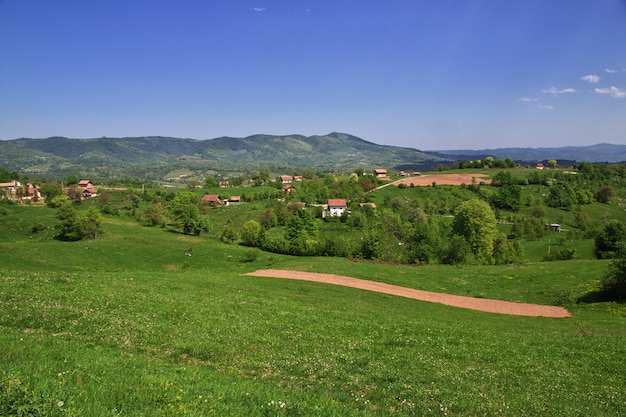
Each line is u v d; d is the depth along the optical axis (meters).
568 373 20.77
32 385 10.50
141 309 26.28
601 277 62.44
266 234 112.62
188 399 11.85
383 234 102.81
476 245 100.12
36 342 16.31
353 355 21.33
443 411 14.75
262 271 71.94
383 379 17.84
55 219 129.50
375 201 181.00
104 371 13.46
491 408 15.26
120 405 10.63
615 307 48.78
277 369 18.05
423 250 93.38
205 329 23.56
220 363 18.09
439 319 39.69
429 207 163.75
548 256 102.94
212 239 119.94
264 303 35.09
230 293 38.72
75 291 28.70
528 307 53.03
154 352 18.61
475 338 28.69
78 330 20.16
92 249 84.94
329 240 105.06
